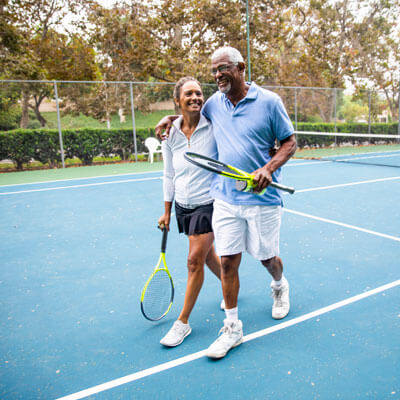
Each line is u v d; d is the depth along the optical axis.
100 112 13.95
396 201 6.77
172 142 2.73
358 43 22.72
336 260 4.08
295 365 2.35
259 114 2.45
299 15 21.86
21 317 3.06
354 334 2.66
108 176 10.64
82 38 18.38
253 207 2.49
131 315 3.06
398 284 3.44
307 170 10.95
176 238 5.01
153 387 2.19
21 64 15.68
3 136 12.27
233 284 2.54
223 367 2.36
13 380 2.29
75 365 2.43
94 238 5.08
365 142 19.75
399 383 2.15
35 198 7.80
